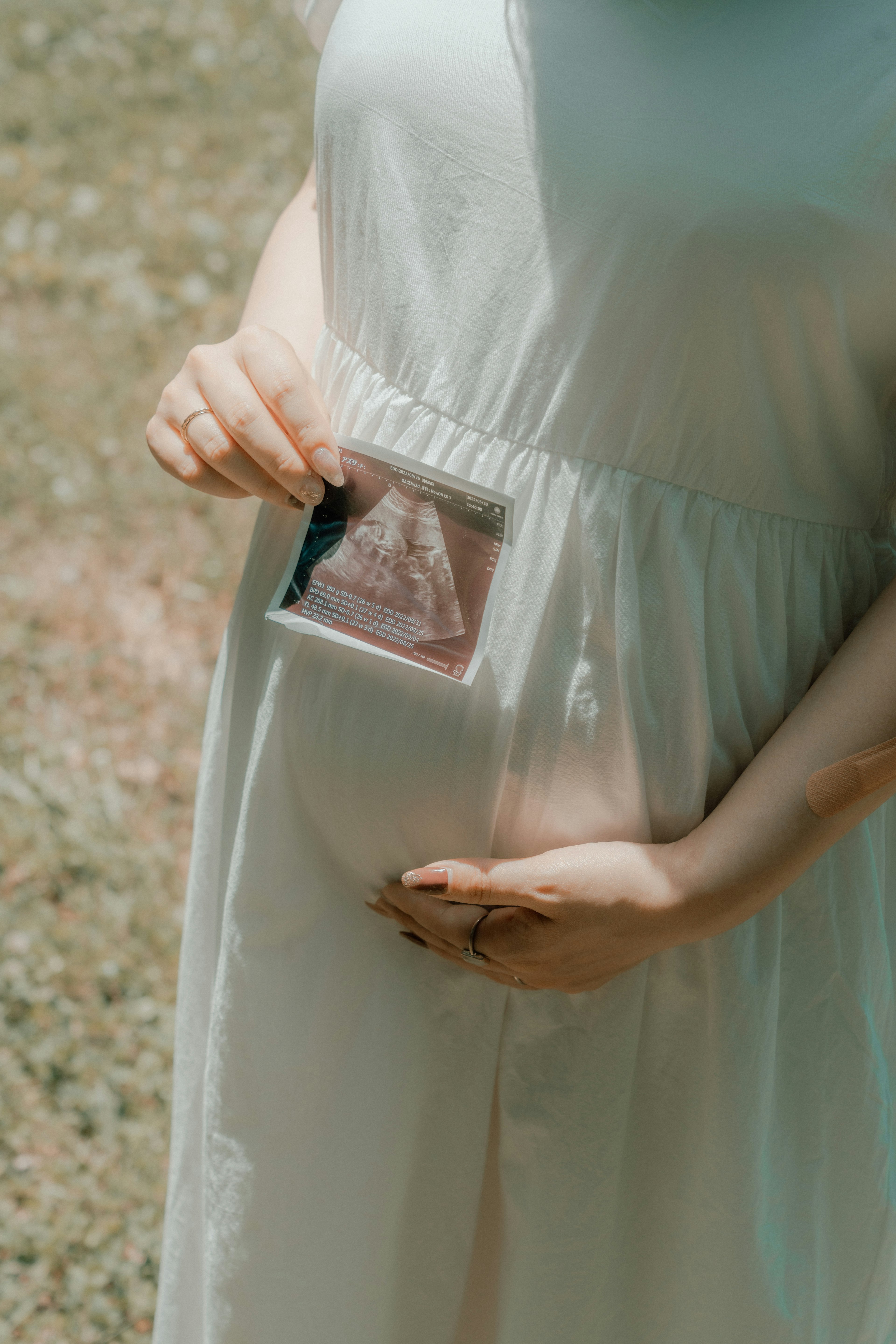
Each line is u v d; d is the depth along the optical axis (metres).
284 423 1.13
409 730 1.15
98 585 3.49
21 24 5.60
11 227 4.59
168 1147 2.26
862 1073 1.26
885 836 1.29
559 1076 1.26
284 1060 1.32
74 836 2.76
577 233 1.04
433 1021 1.30
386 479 1.14
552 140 1.03
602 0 1.02
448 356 1.12
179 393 1.20
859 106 0.97
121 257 4.59
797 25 0.98
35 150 4.99
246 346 1.16
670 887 1.10
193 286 4.55
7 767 2.93
